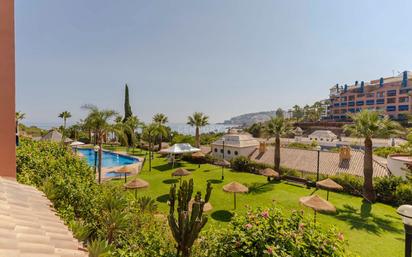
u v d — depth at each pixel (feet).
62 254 10.57
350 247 33.86
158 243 19.65
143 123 139.44
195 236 12.42
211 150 115.24
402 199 51.13
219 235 16.16
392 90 243.19
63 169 29.84
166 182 67.56
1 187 15.58
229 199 53.26
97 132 74.02
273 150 96.22
